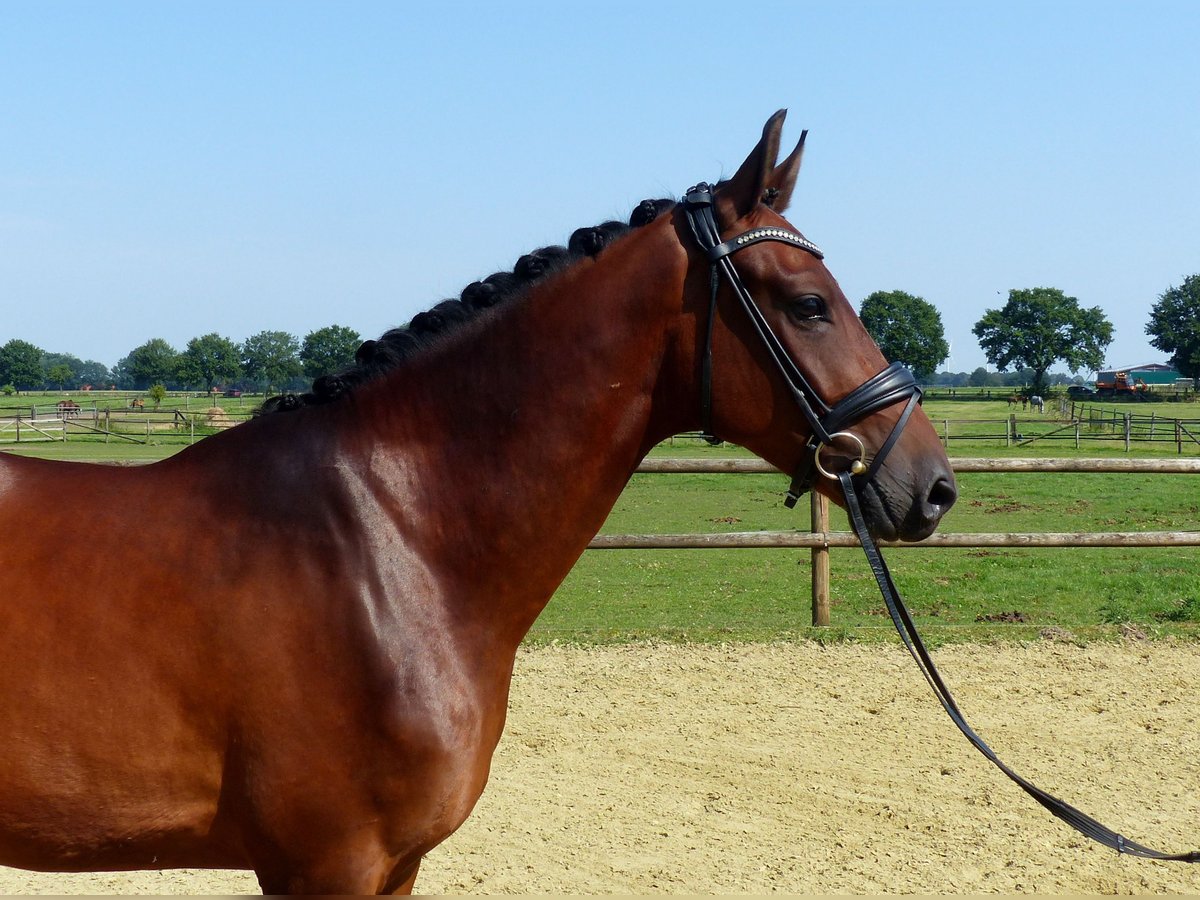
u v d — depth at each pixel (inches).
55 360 5280.5
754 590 384.8
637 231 86.3
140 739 73.7
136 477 81.8
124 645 73.8
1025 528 536.1
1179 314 3590.1
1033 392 3154.5
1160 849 162.6
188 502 79.4
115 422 1550.2
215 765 75.7
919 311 3422.7
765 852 161.8
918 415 86.0
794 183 91.8
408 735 77.1
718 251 83.0
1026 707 227.6
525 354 84.1
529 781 189.3
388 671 77.0
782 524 563.2
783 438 85.4
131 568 75.7
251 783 75.0
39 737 72.4
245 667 74.7
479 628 83.1
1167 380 4185.5
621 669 253.9
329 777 75.9
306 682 75.4
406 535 81.3
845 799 182.1
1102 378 3154.5
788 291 83.1
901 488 83.6
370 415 84.0
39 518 77.3
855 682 244.1
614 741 209.2
